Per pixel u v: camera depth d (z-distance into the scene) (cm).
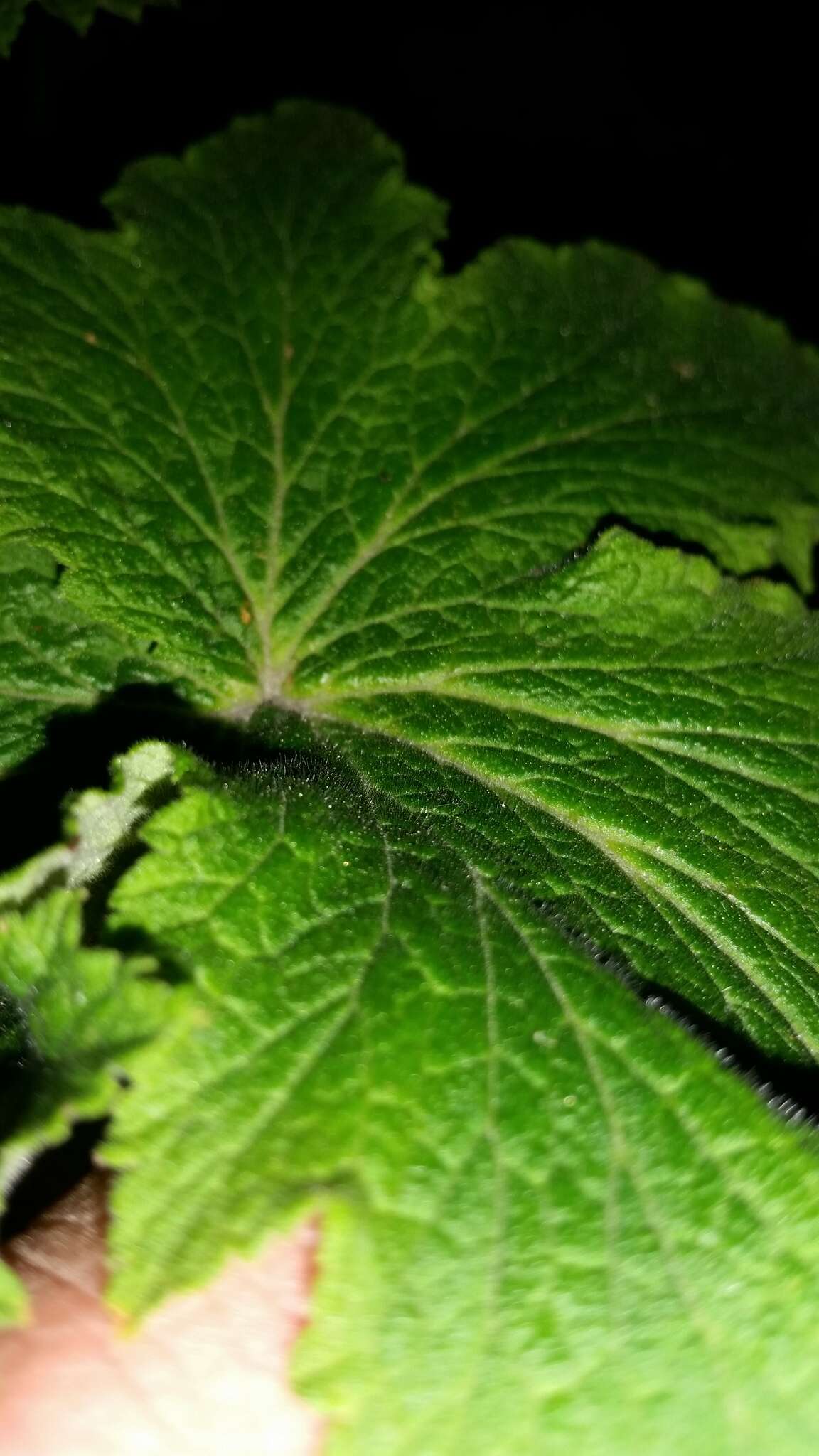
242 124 19
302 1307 14
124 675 17
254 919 14
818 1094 15
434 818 16
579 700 16
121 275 18
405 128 24
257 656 17
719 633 17
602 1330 13
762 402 19
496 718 16
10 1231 15
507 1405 13
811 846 16
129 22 22
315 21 23
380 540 17
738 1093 14
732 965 15
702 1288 13
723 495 18
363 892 14
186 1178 13
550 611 17
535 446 18
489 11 25
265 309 18
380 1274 13
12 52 21
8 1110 14
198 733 16
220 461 17
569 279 19
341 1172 13
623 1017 14
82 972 14
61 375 17
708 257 25
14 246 18
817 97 25
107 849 15
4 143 21
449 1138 13
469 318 19
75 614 17
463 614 17
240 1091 13
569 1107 14
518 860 15
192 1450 14
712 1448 13
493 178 24
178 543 17
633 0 25
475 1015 14
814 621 17
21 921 14
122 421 17
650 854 16
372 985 14
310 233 18
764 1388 13
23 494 17
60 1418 14
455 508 18
